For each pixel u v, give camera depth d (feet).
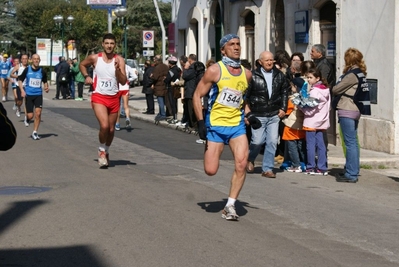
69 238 25.50
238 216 28.89
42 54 195.93
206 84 27.89
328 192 36.45
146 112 84.58
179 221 28.19
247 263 22.57
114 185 36.17
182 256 23.27
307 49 62.75
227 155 50.85
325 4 60.13
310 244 25.27
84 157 47.42
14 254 23.49
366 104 39.29
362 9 53.21
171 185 36.50
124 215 29.12
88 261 22.68
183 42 106.11
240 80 27.99
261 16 74.13
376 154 49.65
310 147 41.73
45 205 31.14
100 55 40.73
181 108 83.15
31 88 56.85
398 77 48.88
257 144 40.60
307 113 41.29
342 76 39.32
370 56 52.29
